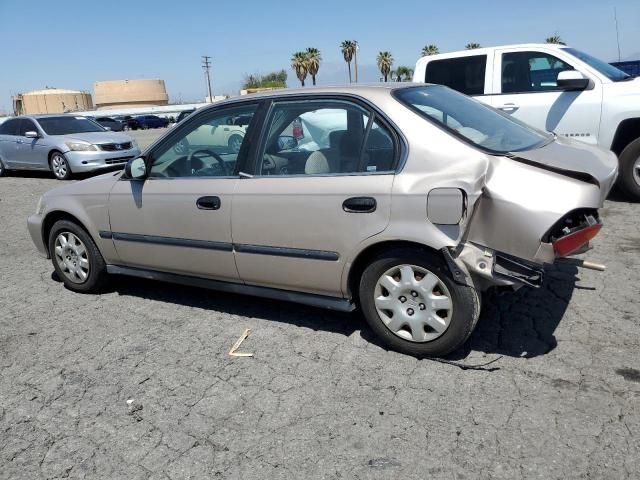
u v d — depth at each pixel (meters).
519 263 3.16
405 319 3.51
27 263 6.48
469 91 7.77
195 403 3.27
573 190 3.06
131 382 3.56
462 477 2.52
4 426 3.20
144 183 4.46
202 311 4.61
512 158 3.27
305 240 3.68
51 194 5.20
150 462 2.80
